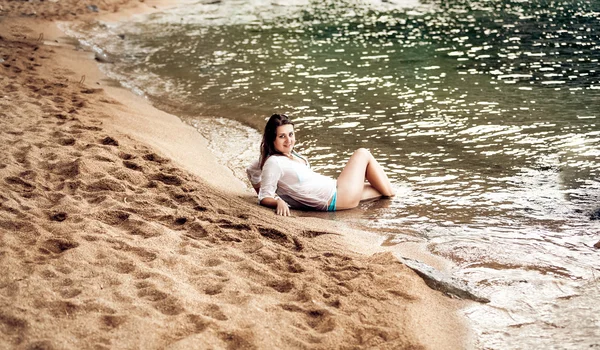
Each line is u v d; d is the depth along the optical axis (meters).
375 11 18.39
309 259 5.27
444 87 10.94
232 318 4.24
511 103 9.95
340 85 11.25
